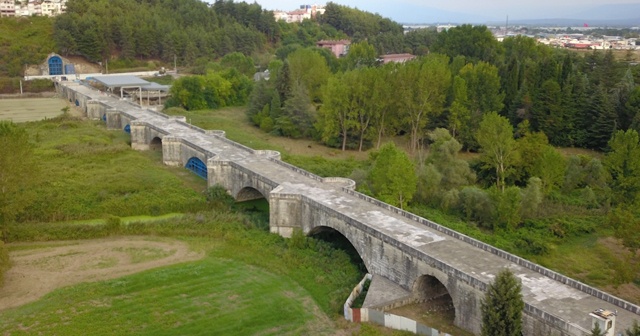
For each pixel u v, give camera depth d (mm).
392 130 135625
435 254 62094
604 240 83938
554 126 130125
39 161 115438
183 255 75625
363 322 59281
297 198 81750
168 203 95250
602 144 128250
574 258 78375
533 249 79688
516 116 134875
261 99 158250
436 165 103500
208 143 115875
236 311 61469
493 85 133875
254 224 86688
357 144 137625
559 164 101812
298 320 59938
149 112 150750
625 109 126562
